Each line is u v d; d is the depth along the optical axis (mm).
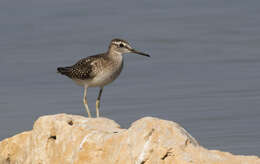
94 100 18516
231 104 17500
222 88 19188
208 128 15570
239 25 29875
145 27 30438
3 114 17422
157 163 9453
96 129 10820
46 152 11219
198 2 36375
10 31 29828
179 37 27859
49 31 29719
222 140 14656
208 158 9344
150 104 17812
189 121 16172
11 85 20453
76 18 32719
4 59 24141
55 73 21703
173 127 9797
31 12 34125
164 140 9586
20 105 18203
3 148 12062
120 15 33562
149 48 25922
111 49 15039
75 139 10789
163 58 23781
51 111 17547
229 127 15547
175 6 35656
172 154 9422
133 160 9641
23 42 27250
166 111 17109
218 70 21500
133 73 21531
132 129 9953
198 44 26219
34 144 11422
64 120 11258
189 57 23766
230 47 25188
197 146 9711
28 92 19562
